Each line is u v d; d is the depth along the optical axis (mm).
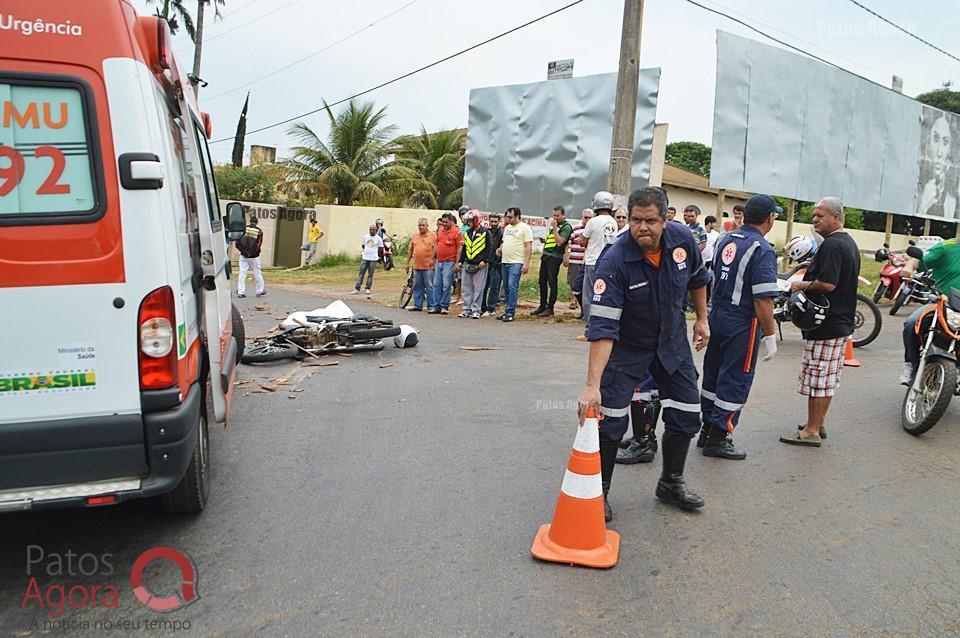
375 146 31250
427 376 7598
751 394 7086
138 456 3301
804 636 3020
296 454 5156
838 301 5340
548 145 15719
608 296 3826
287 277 20938
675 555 3717
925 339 6062
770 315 4934
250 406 6395
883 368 8477
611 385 4008
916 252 6230
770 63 14734
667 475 4352
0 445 3127
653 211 3688
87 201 3205
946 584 3475
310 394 6816
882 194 17984
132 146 3223
